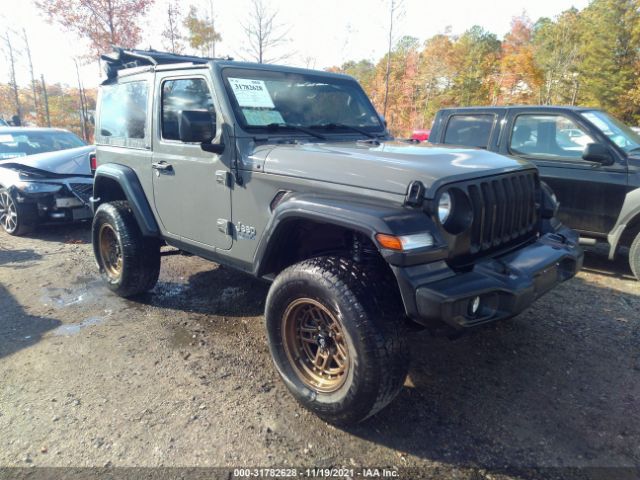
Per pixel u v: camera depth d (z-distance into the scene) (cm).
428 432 258
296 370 276
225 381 307
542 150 542
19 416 272
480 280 232
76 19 1484
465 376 313
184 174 345
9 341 360
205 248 344
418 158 261
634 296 446
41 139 826
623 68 2986
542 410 278
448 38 3191
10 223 685
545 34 3247
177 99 349
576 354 340
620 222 482
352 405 241
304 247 300
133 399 288
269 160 288
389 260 219
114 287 434
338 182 254
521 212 290
